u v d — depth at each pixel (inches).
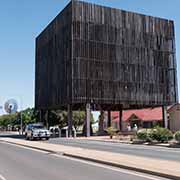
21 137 2652.6
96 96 2586.1
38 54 3344.0
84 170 631.8
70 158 888.9
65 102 2630.4
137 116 3472.0
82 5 2600.9
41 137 2017.7
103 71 2628.0
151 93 2807.6
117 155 877.8
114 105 2866.6
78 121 4308.6
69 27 2598.4
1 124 6328.7
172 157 862.5
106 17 2677.2
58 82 2787.9
